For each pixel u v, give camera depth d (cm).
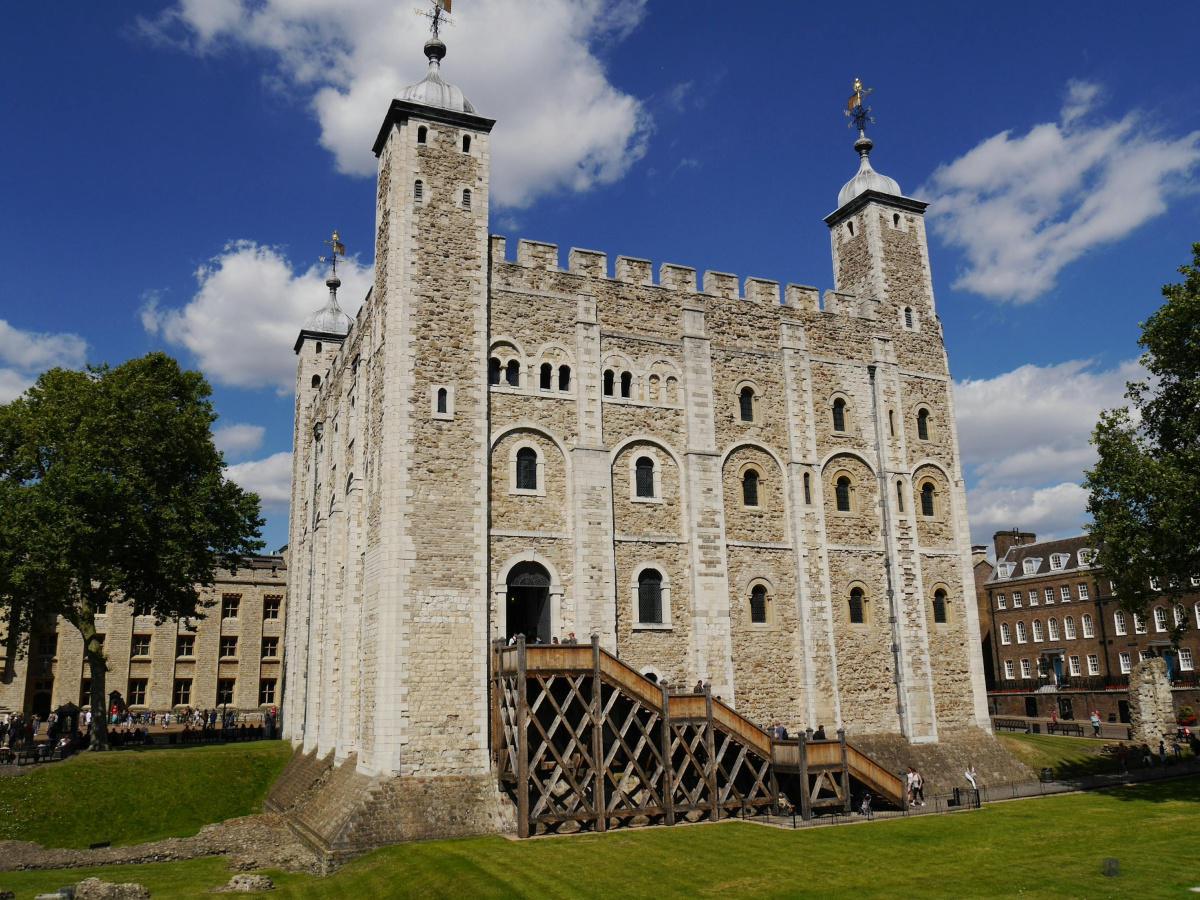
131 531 3672
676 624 3144
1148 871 2017
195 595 4016
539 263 3203
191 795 3291
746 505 3378
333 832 2483
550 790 2483
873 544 3569
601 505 3077
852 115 4141
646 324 3338
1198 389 2822
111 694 5553
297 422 4984
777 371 3538
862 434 3662
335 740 3328
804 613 3344
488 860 2170
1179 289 2978
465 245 3023
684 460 3288
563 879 2008
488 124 3134
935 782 3278
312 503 4275
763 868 2091
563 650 2573
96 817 3002
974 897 1848
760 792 2816
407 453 2798
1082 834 2419
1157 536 2842
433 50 3259
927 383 3859
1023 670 7250
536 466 3044
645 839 2389
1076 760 3878
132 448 3762
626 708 2888
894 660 3488
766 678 3253
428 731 2644
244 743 4181
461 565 2792
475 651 2750
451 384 2903
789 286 3659
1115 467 3044
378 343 3062
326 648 3475
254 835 2822
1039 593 7194
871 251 3906
